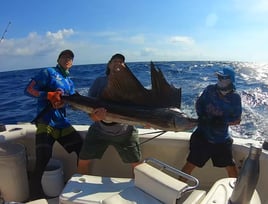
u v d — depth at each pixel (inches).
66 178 123.3
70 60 115.7
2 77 933.2
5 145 107.3
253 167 65.9
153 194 75.7
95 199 79.8
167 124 85.5
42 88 110.4
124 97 88.0
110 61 99.6
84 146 106.4
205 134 109.4
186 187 72.8
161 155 117.7
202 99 111.9
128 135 105.3
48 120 110.1
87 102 90.5
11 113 335.0
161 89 87.8
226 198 72.3
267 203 93.4
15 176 102.6
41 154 108.1
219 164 109.5
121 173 119.7
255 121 279.0
